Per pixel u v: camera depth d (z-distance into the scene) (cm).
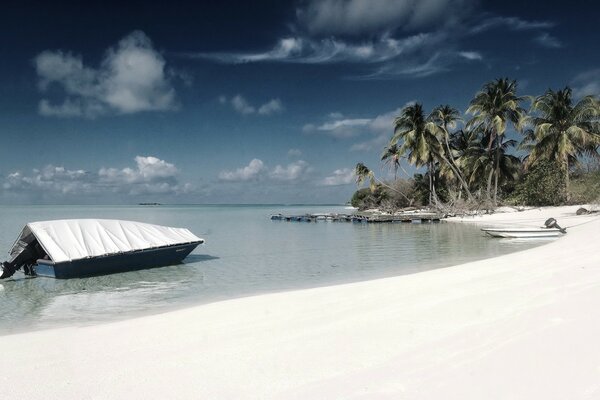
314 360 542
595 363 452
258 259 2156
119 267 1770
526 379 432
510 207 5100
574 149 4800
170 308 1164
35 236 1706
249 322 784
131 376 531
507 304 750
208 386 483
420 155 5575
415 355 531
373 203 7975
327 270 1780
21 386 518
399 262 1934
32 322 1040
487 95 5269
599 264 1138
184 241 1956
